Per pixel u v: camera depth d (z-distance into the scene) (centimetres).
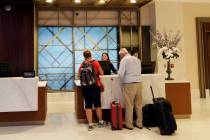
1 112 562
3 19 851
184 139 450
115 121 520
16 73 852
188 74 975
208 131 497
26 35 859
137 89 517
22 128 547
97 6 955
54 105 858
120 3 930
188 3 980
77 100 588
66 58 959
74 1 883
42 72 946
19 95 549
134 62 513
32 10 861
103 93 566
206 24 990
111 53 983
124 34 988
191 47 979
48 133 505
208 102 851
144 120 539
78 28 961
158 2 955
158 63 922
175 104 602
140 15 988
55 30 953
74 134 494
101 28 979
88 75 525
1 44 851
